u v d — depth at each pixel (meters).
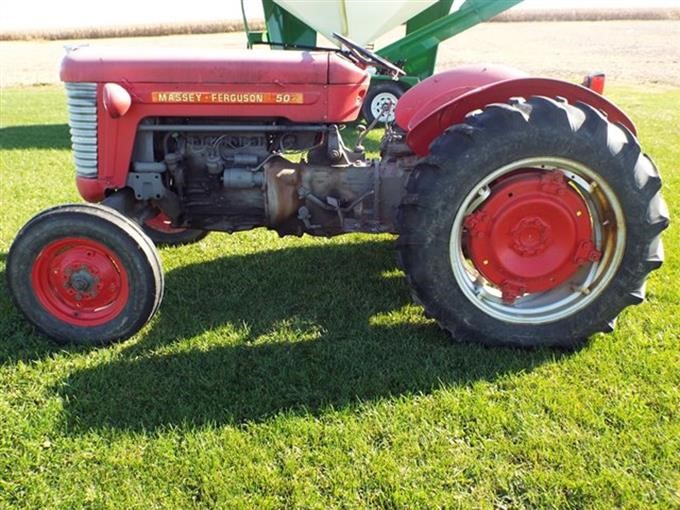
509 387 2.74
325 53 3.39
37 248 2.97
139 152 3.36
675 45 26.83
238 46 28.39
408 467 2.28
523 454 2.34
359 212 3.45
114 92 3.03
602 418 2.51
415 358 2.95
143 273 2.98
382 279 3.85
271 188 3.38
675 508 2.10
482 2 9.23
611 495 2.16
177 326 3.28
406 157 3.54
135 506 2.14
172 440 2.43
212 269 4.00
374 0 8.95
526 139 2.71
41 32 43.66
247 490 2.21
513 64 20.30
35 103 12.94
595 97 2.98
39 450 2.38
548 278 3.02
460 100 3.00
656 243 2.90
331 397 2.68
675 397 2.63
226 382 2.78
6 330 3.23
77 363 2.95
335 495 2.16
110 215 2.97
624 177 2.76
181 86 3.19
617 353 2.98
